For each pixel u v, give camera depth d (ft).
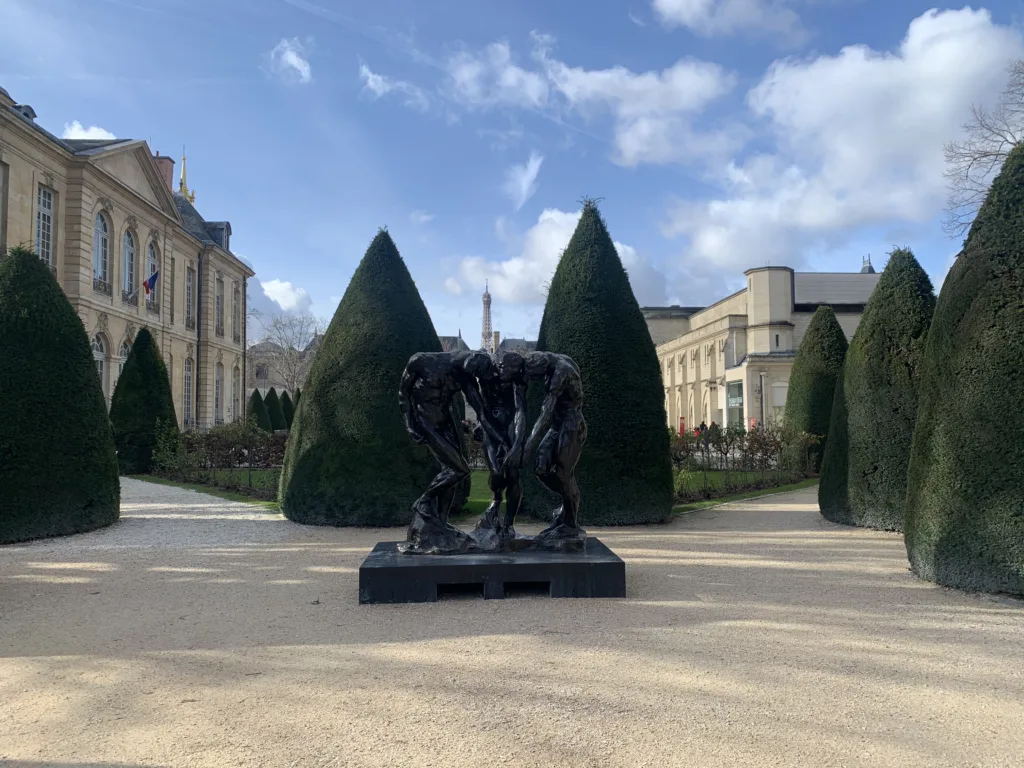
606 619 17.46
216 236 151.33
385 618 17.76
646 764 10.00
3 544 29.91
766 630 16.48
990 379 20.72
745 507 43.27
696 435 60.39
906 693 12.59
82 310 93.04
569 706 12.02
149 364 71.36
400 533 32.35
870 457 33.55
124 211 105.60
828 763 10.03
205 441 63.16
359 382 35.17
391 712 11.83
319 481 34.76
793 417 63.46
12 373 31.40
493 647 15.26
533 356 21.61
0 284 32.60
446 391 21.89
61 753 10.46
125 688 13.09
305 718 11.62
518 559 20.10
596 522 34.71
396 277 37.17
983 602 19.27
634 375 35.83
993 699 12.32
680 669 13.82
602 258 36.81
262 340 225.35
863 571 23.58
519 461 21.29
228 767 9.99
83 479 32.86
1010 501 19.88
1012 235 21.30
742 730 11.09
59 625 17.48
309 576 23.12
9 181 81.30
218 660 14.65
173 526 34.78
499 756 10.25
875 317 34.30
